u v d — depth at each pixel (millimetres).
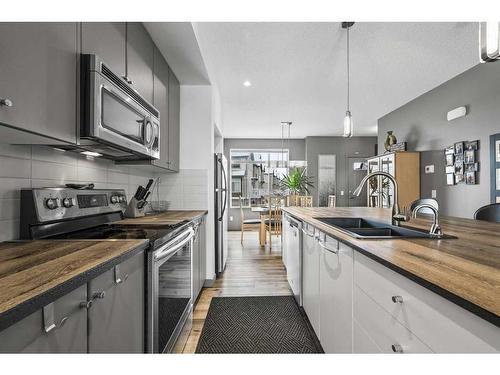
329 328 1596
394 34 2578
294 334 2072
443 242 1169
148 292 1314
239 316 2369
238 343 1954
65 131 1127
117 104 1438
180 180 3174
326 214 2557
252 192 7867
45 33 1009
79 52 1213
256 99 4508
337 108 5016
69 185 1617
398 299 882
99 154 1825
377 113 5367
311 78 3646
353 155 7598
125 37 1670
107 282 956
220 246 3504
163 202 2977
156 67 2271
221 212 3494
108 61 1459
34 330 633
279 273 3604
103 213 1836
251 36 2590
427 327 750
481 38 1283
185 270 1983
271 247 5207
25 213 1291
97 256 955
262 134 7340
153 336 1316
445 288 652
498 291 614
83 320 817
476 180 3383
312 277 2023
